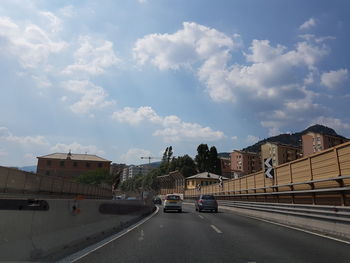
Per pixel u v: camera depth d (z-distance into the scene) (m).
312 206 13.38
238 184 32.41
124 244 9.37
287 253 7.83
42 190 33.09
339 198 12.17
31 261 6.43
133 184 187.50
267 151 125.38
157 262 6.88
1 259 5.48
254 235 11.38
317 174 13.97
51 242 7.48
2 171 26.11
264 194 22.03
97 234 11.28
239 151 146.38
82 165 114.31
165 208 28.23
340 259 7.08
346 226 10.69
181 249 8.48
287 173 17.97
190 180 98.62
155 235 11.47
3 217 5.75
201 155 110.44
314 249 8.35
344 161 11.66
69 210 8.98
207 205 28.73
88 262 6.84
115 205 14.49
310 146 114.44
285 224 15.82
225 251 8.16
